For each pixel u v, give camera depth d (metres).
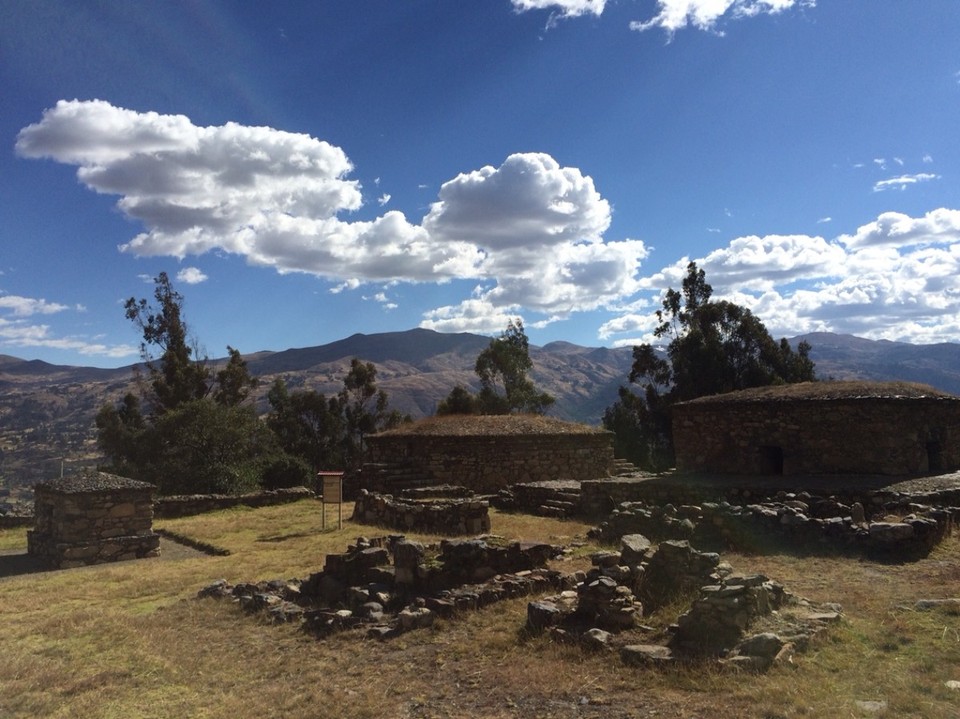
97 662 8.48
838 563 10.36
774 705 5.57
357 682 7.24
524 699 6.37
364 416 56.31
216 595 11.40
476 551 10.44
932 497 14.09
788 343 44.03
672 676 6.36
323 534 18.39
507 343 55.50
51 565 16.73
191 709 6.92
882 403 17.33
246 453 37.06
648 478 20.03
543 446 28.47
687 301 45.62
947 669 6.05
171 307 53.72
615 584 8.04
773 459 19.88
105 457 54.03
